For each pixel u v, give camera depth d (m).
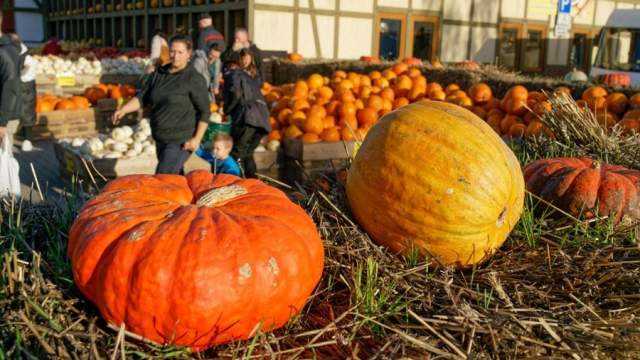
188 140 5.59
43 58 14.48
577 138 5.08
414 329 2.39
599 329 2.38
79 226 2.33
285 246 2.25
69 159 7.47
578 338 2.32
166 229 2.18
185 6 19.08
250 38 16.16
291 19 16.84
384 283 2.56
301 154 7.21
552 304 2.61
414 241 2.88
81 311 2.28
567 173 3.63
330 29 17.59
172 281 2.05
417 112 3.01
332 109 7.95
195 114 5.62
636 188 3.52
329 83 9.97
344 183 3.58
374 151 2.99
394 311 2.41
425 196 2.80
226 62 7.41
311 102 8.35
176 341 2.11
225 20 17.25
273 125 8.14
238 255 2.13
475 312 2.39
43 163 8.96
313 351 2.15
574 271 2.80
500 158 2.90
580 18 23.00
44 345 2.02
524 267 2.87
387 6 18.58
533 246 3.10
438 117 2.96
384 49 18.88
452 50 20.20
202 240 2.13
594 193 3.51
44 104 11.12
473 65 13.57
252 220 2.30
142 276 2.06
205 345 2.15
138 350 2.13
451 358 2.19
